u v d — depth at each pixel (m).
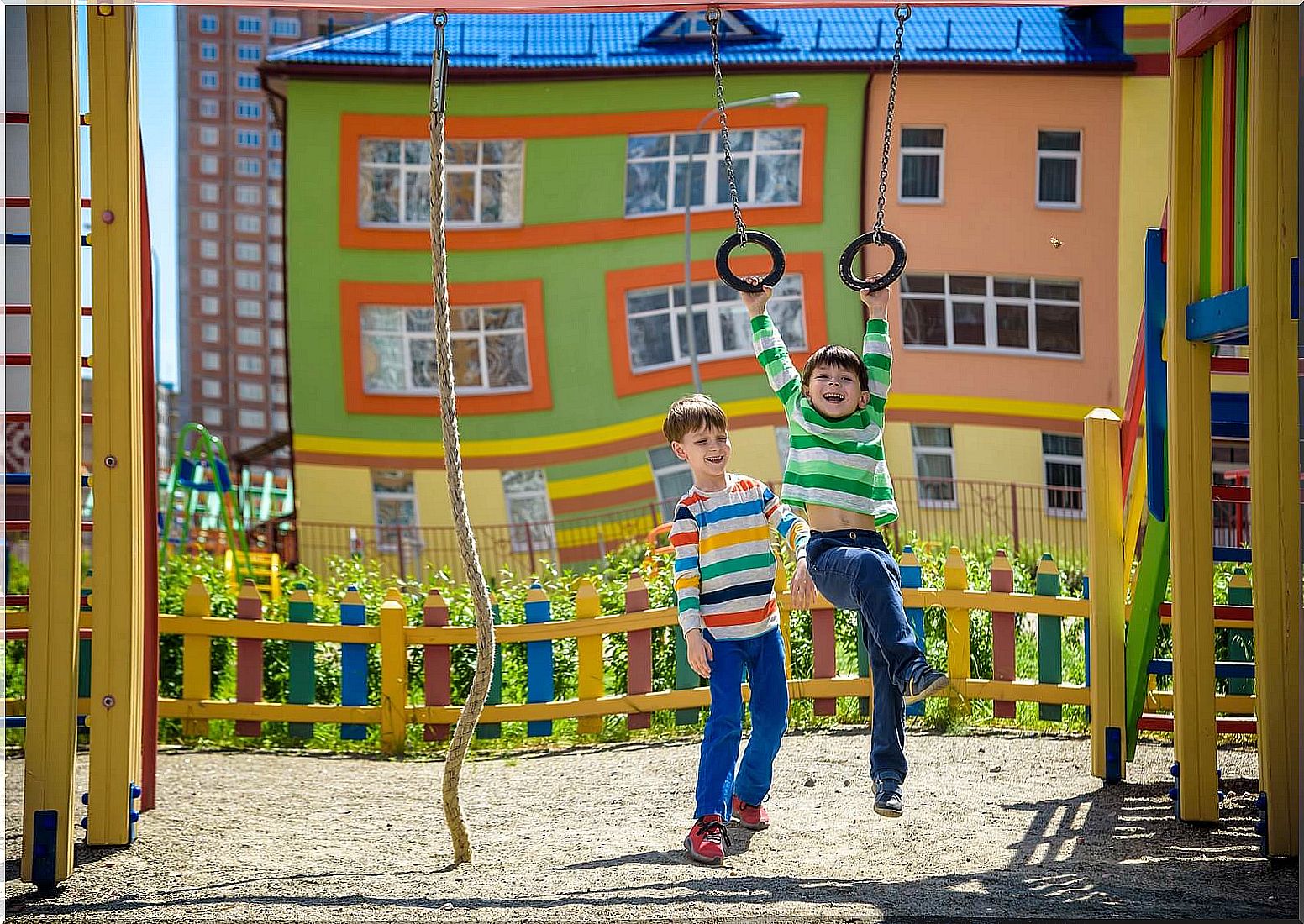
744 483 4.50
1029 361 17.42
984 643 7.47
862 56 17.19
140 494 4.56
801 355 17.56
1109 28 17.55
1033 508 17.25
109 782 4.44
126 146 4.34
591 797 5.28
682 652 6.88
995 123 17.34
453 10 4.13
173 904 3.62
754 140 17.52
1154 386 4.94
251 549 16.67
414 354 17.84
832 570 4.05
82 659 6.05
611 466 17.62
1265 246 4.06
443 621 7.06
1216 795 4.59
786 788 5.25
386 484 17.89
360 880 3.88
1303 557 4.00
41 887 3.85
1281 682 4.09
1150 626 5.27
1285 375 4.06
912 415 17.48
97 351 4.36
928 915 3.39
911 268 17.42
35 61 4.11
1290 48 4.03
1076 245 17.44
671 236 17.59
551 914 3.42
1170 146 4.66
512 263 17.67
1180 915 3.42
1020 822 4.61
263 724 7.09
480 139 17.56
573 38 17.70
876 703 4.11
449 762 4.14
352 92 17.58
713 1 4.36
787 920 3.34
